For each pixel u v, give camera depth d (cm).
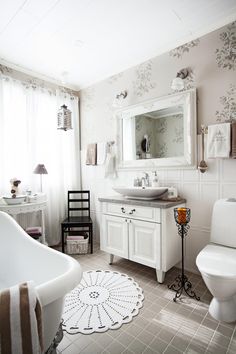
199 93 205
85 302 168
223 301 147
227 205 176
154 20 185
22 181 263
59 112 272
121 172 276
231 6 172
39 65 262
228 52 188
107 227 234
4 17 179
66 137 314
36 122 276
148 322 146
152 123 241
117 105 268
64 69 272
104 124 296
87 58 247
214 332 136
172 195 207
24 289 80
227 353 121
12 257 175
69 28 195
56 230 297
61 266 122
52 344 103
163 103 229
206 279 135
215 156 185
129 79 262
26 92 267
